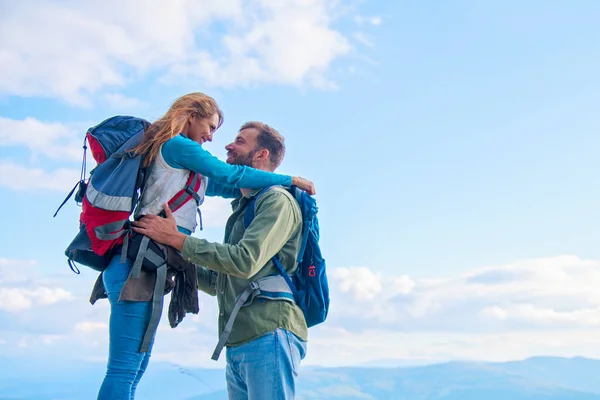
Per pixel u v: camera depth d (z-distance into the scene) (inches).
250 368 113.1
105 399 98.0
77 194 107.6
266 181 118.4
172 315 111.1
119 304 102.0
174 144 107.9
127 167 102.5
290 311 116.1
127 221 105.3
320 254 122.3
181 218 110.6
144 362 105.3
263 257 112.1
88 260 106.7
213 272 135.7
